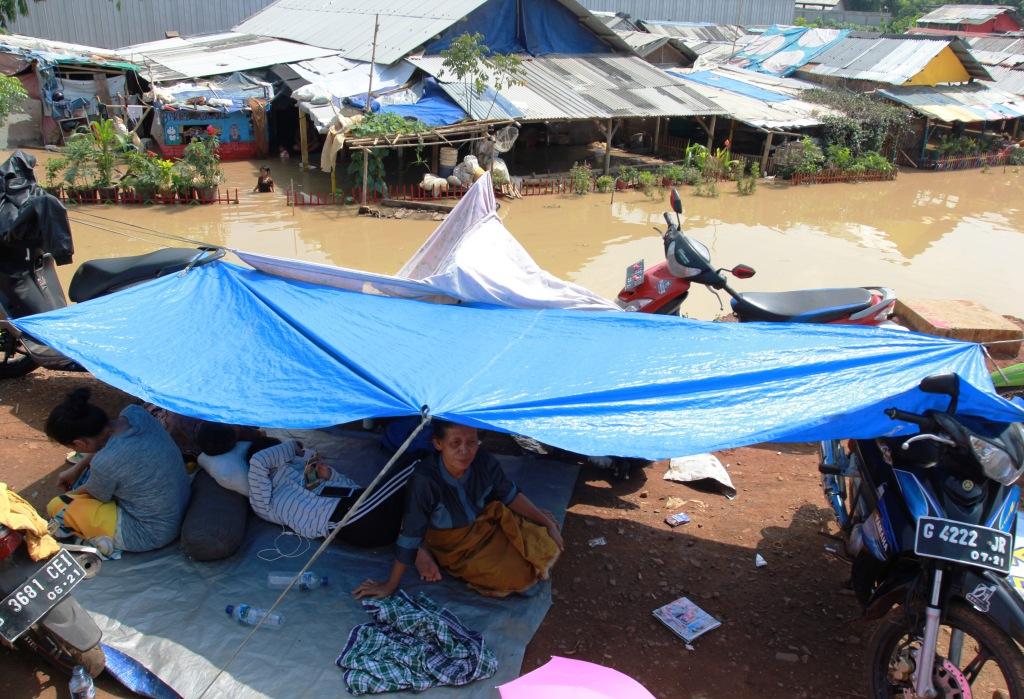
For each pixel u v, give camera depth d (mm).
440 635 3799
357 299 5152
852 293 5910
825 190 21922
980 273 14055
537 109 20203
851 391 3889
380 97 20312
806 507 5332
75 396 4297
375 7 27391
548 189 20391
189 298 5129
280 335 4508
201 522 4277
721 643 4070
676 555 4766
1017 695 3043
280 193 18984
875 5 71562
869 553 3910
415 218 17172
